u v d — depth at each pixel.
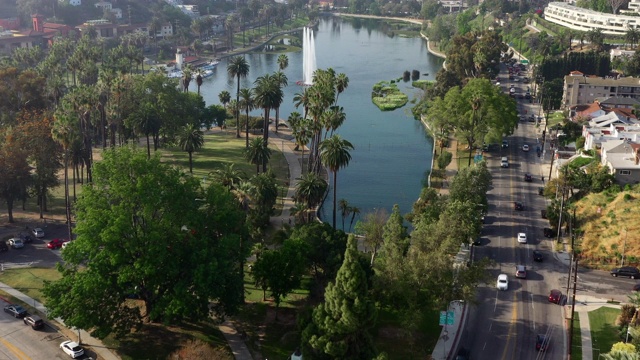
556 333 109.25
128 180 107.88
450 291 103.69
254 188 151.62
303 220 153.25
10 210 160.12
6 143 161.25
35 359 99.31
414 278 102.06
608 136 194.00
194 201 113.69
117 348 103.06
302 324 98.56
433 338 108.31
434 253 103.25
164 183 109.81
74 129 147.88
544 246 143.75
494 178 191.50
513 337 108.31
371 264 125.25
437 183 192.00
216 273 101.81
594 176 160.62
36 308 114.69
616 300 119.69
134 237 104.62
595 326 110.94
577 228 147.38
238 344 105.06
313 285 120.44
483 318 114.25
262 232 147.62
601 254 135.88
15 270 131.12
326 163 150.25
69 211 155.25
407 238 119.12
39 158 162.75
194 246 106.12
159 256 101.94
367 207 180.88
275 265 109.88
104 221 105.62
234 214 113.31
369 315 89.69
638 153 162.88
